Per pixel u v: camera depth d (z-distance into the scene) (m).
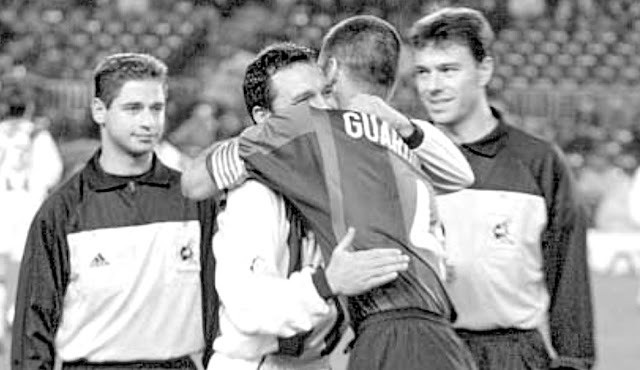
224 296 8.05
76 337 9.98
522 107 40.97
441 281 8.27
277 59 8.58
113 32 42.59
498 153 10.30
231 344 8.32
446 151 8.66
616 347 21.92
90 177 10.05
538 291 10.38
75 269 9.94
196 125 35.59
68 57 42.00
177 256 9.97
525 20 44.69
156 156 10.21
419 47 10.23
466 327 10.28
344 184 8.12
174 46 41.75
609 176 37.00
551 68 44.25
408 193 8.23
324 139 8.21
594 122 40.75
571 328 10.17
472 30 10.13
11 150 22.78
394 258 7.89
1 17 42.28
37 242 9.88
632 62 44.53
